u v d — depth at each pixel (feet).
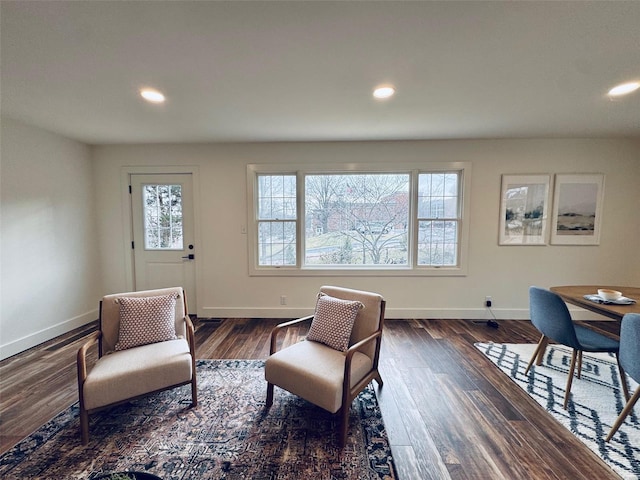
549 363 8.48
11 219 9.20
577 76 6.41
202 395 6.98
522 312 12.23
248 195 12.21
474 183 11.85
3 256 8.96
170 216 12.51
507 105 8.06
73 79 6.46
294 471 4.85
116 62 5.76
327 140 11.73
